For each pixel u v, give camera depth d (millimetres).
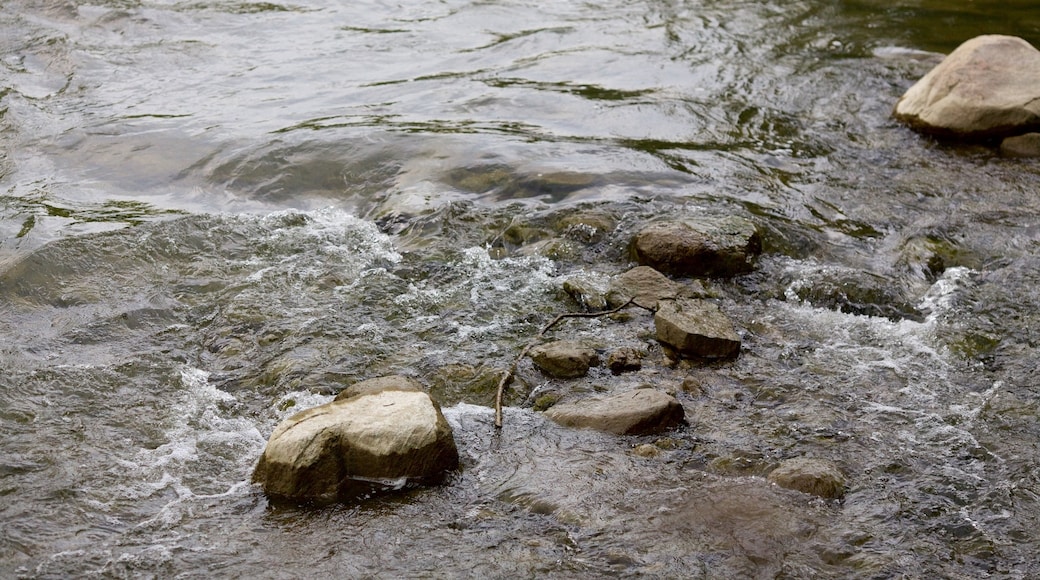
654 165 7652
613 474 5660
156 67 8898
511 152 7680
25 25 9531
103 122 8062
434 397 6031
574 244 6980
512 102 8406
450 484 5613
